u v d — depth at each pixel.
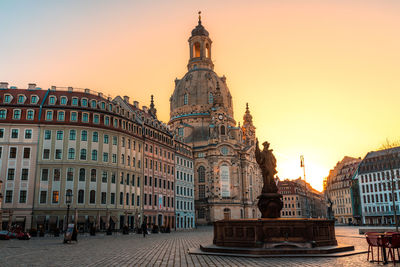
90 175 73.44
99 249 33.81
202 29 180.00
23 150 71.00
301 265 22.36
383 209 130.62
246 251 28.25
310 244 29.03
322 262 23.77
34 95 74.88
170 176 103.69
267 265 22.41
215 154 146.88
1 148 70.38
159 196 95.56
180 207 108.88
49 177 70.69
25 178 69.94
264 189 34.47
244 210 151.75
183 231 91.12
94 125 75.56
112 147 78.19
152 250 32.94
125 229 66.38
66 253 29.78
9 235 48.50
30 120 72.25
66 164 71.81
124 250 32.81
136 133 87.44
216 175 145.88
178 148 112.88
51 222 68.75
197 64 175.00
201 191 147.25
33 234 56.66
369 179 137.75
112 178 77.19
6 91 75.12
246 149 157.38
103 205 74.12
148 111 117.25
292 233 29.45
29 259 25.41
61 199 70.25
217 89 158.25
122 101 91.69
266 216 33.66
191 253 29.61
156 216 93.19
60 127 73.12
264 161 34.94
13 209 68.12
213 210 142.00
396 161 128.12
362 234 62.12
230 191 147.50
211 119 154.25
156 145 96.69
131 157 83.81
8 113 72.06
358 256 27.11
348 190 161.50
